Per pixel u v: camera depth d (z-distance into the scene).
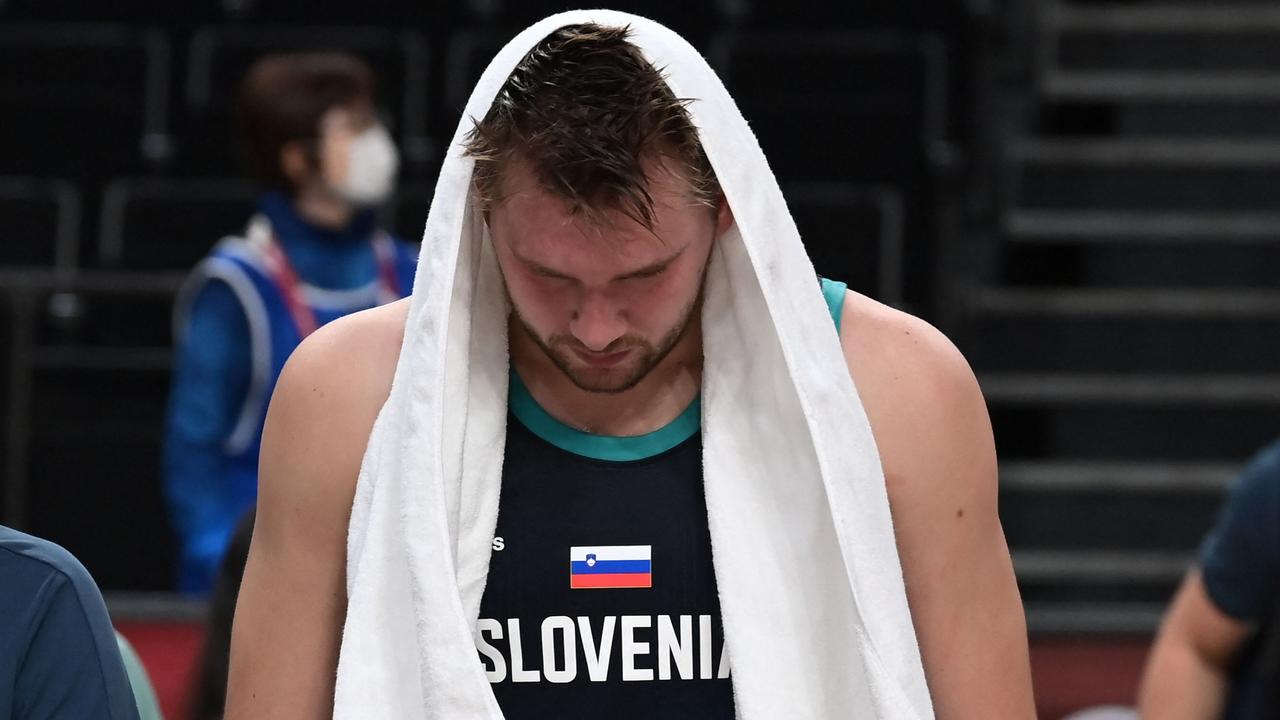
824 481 4.42
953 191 18.84
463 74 21.53
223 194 19.75
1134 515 17.50
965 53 21.38
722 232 4.66
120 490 16.05
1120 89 20.91
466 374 4.55
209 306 10.76
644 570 4.58
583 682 4.54
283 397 4.74
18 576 4.53
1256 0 22.22
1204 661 8.12
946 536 4.65
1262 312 18.66
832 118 21.14
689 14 22.14
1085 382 18.47
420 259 4.57
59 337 16.84
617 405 4.69
